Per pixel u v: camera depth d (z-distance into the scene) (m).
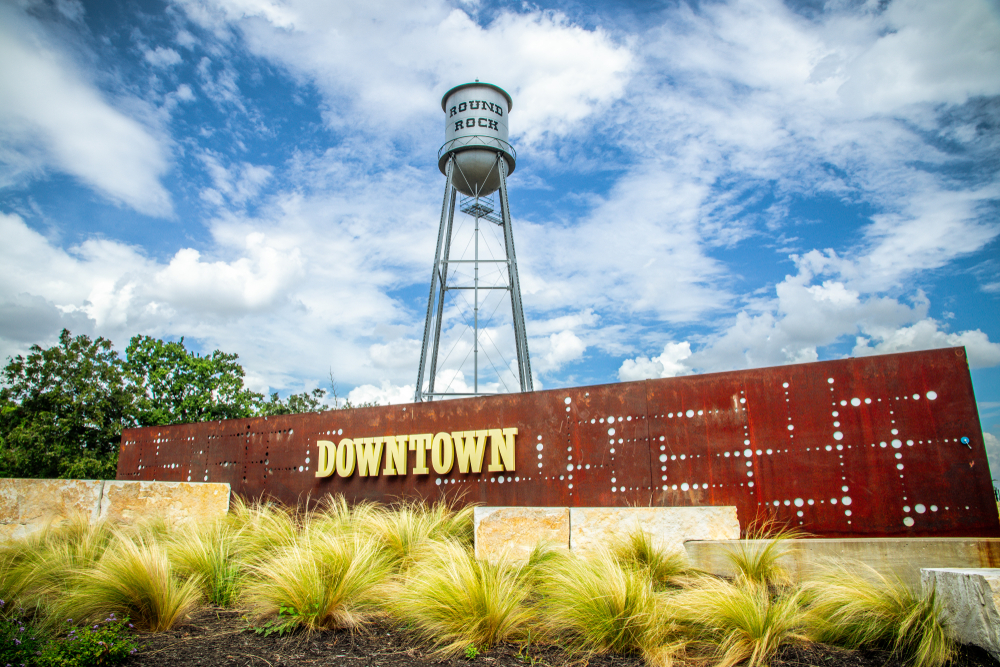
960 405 6.65
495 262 20.19
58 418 24.95
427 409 10.12
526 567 5.72
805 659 3.96
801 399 7.45
